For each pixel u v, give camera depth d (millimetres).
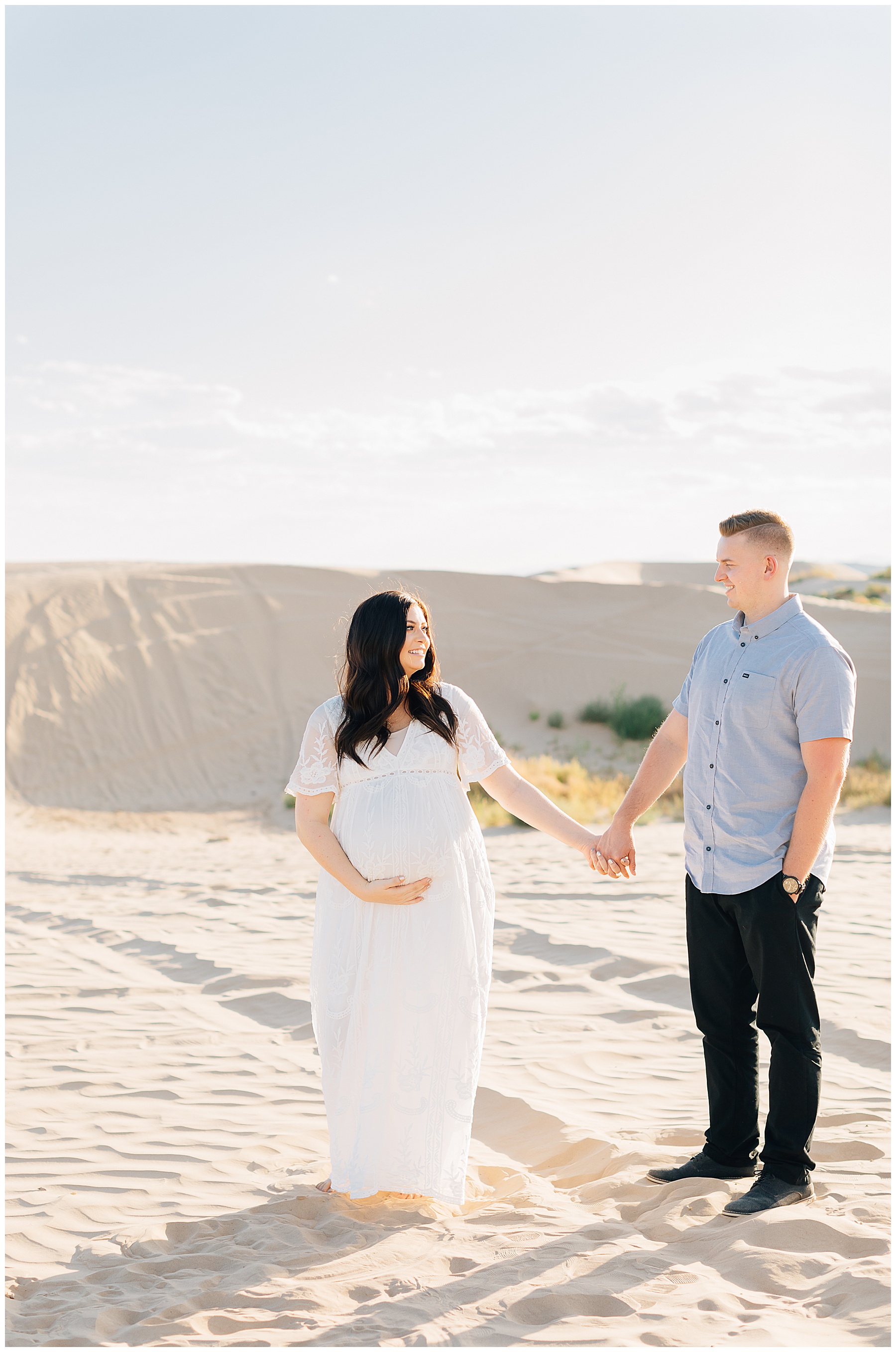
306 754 3562
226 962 7016
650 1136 4023
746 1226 3023
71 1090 4750
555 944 7180
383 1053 3395
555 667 29516
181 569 32281
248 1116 4438
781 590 3484
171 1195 3656
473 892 3547
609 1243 3031
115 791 22453
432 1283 2824
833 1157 3717
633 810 3758
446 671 29406
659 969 6441
